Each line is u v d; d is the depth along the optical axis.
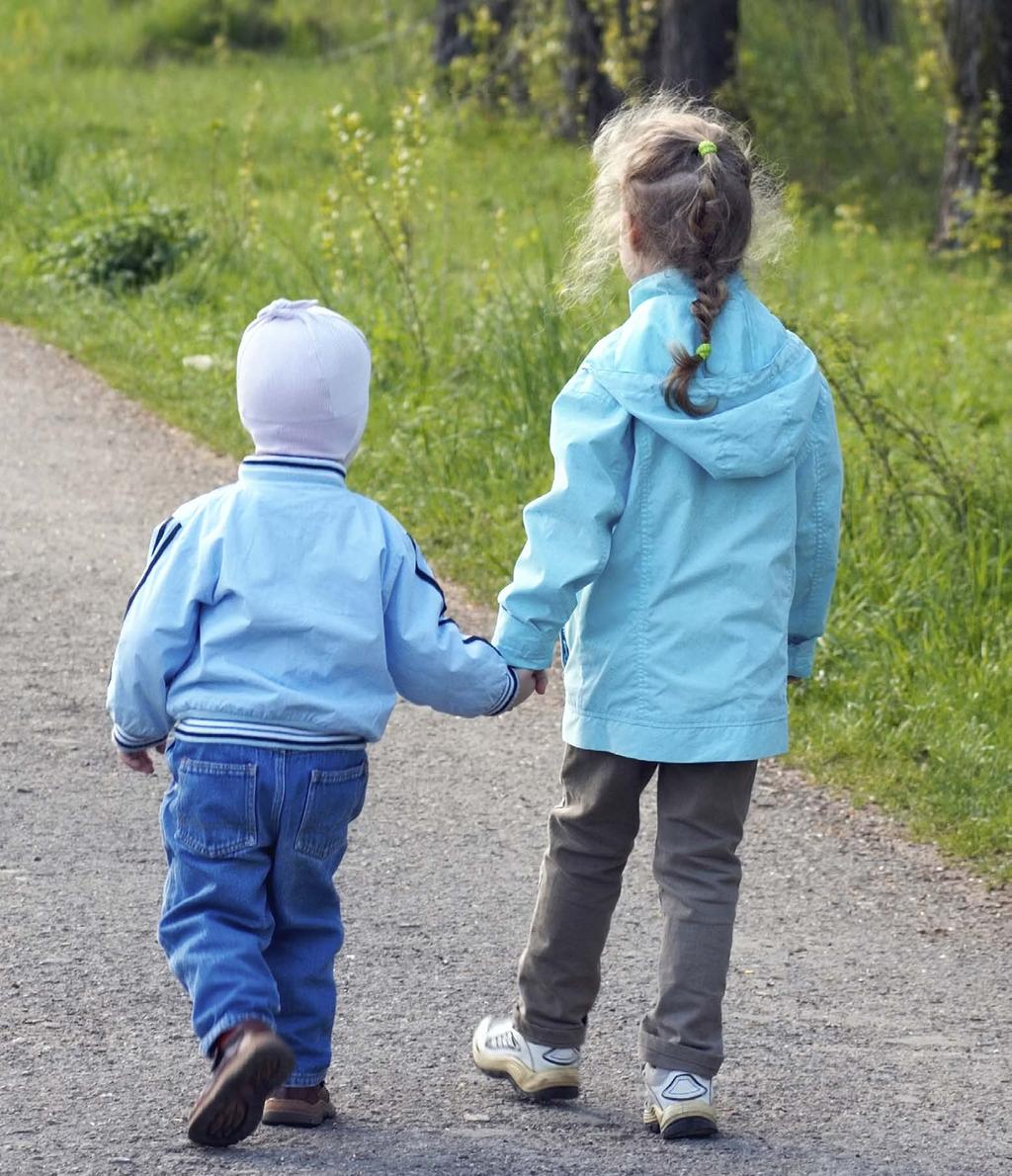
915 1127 11.40
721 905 10.80
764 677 10.78
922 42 87.69
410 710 20.41
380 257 40.69
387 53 88.25
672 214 10.72
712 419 10.43
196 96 77.12
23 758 17.89
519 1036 11.49
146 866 15.42
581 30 72.75
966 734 19.58
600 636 10.81
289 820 10.05
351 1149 10.52
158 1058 11.80
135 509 27.39
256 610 9.98
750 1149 10.84
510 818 17.34
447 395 31.94
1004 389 37.91
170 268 42.53
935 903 15.88
